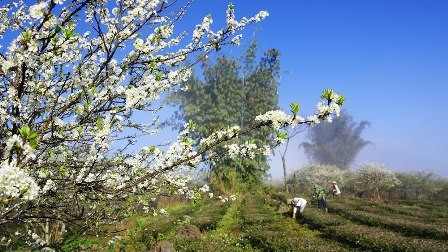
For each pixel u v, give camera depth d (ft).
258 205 87.61
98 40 13.16
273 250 37.52
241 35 14.53
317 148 271.49
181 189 14.97
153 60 13.23
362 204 89.20
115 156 13.75
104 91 11.80
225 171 130.31
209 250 35.35
